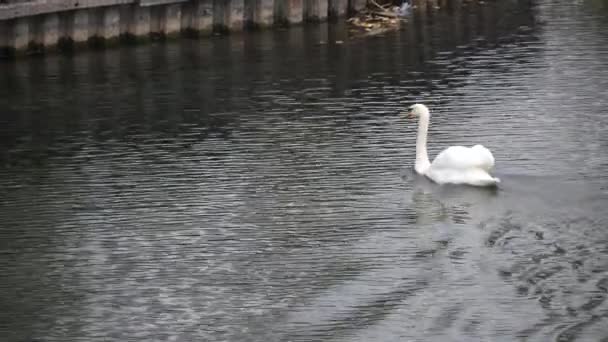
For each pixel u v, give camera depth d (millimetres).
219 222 23297
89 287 20734
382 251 21672
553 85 32812
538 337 18250
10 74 34688
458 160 24750
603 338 18156
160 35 38906
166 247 22234
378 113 30562
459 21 42281
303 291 20234
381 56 37094
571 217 22891
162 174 26125
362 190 24766
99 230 23125
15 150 28000
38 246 22469
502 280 20266
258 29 40562
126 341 18828
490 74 34438
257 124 29734
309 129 29219
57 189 25375
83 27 37219
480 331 18516
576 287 19906
